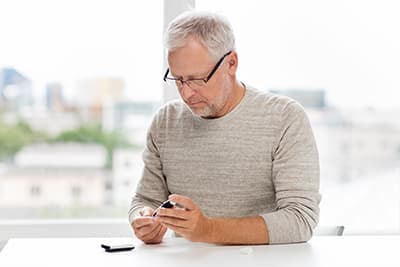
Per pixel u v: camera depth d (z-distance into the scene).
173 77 2.28
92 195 3.29
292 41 3.22
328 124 3.30
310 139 2.39
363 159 3.33
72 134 3.28
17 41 3.20
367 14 3.26
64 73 3.25
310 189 2.31
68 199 3.28
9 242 2.22
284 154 2.38
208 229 2.13
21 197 3.26
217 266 1.88
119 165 3.30
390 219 3.33
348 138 3.31
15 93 3.23
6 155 3.24
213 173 2.47
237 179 2.46
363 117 3.31
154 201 2.55
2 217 3.24
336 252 2.08
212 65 2.23
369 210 3.32
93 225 3.14
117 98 3.27
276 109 2.45
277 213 2.25
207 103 2.30
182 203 2.10
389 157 3.34
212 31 2.23
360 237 2.34
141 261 1.95
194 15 2.28
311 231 2.26
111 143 3.29
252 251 2.08
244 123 2.45
